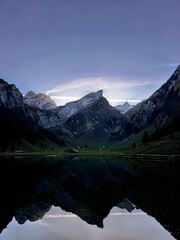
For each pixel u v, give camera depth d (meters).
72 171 118.88
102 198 59.53
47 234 35.31
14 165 142.00
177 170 112.19
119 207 50.50
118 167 136.12
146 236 34.09
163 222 39.56
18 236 34.44
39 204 53.25
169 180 82.81
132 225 38.88
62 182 85.19
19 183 78.88
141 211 46.75
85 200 57.72
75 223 40.62
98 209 49.72
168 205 49.81
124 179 89.75
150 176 93.75
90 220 42.25
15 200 55.78
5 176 93.19
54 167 138.25
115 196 61.53
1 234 35.28
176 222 39.47
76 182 85.44
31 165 146.62
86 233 35.81
